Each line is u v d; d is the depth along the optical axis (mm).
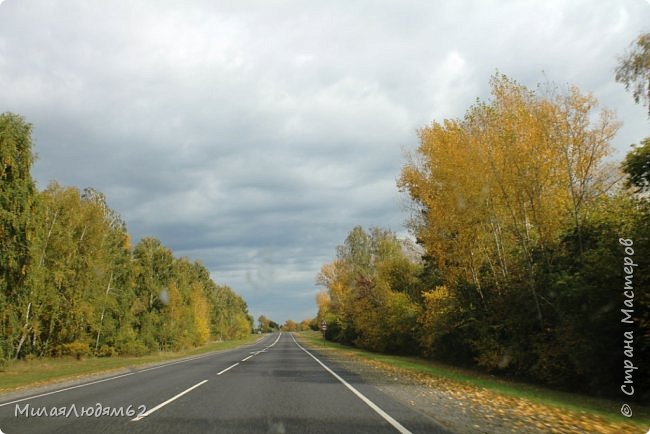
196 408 11977
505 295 24266
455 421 9898
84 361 42750
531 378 22172
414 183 28344
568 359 18750
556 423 10008
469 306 27188
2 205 32281
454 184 23094
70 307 47656
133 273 60594
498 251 24266
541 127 20328
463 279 26750
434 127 26016
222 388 16391
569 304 18578
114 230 60719
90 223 51125
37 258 35188
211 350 64062
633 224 16828
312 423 9750
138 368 29219
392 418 10234
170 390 16047
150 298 67500
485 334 25188
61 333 47062
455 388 16562
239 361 32875
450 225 24719
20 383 21562
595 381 17406
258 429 9234
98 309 52312
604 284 17016
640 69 16188
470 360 29828
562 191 20594
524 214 21688
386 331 44844
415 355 42312
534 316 21969
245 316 180500
